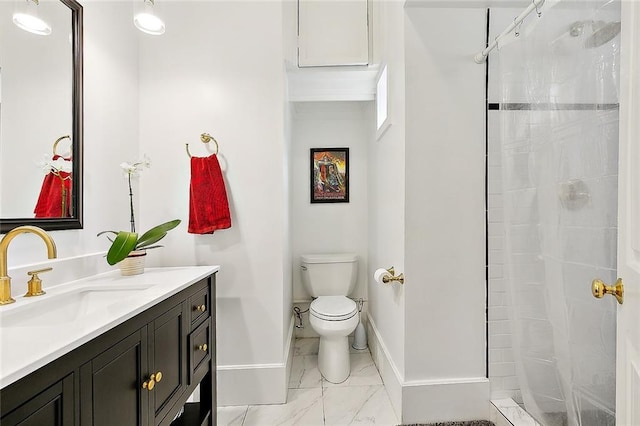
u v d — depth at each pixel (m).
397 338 1.85
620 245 0.77
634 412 0.71
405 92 1.68
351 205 3.01
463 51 1.70
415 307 1.70
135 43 1.94
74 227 1.43
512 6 1.62
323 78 2.55
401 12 1.73
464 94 1.70
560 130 1.29
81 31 1.47
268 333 2.00
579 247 1.26
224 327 1.99
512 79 1.46
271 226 2.01
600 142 1.18
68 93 1.40
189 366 1.37
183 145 1.98
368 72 2.50
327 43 2.43
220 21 2.00
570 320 1.30
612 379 1.21
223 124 2.00
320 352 2.35
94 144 1.59
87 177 1.54
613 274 1.17
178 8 1.99
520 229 1.48
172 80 1.98
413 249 1.69
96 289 1.30
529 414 1.53
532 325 1.47
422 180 1.69
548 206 1.36
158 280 1.38
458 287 1.71
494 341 1.72
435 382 1.70
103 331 0.81
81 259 1.45
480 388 1.71
